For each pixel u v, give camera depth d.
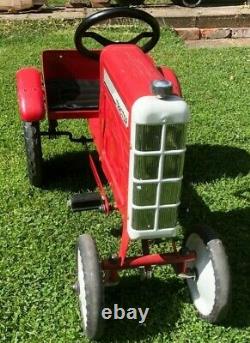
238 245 1.03
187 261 0.85
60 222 1.08
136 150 0.70
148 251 0.86
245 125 1.47
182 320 0.87
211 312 0.83
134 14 0.96
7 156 1.30
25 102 1.05
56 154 1.30
